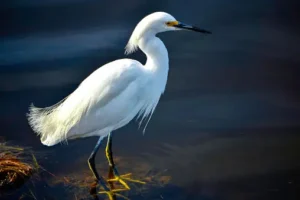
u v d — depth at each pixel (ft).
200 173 34.73
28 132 39.52
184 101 42.29
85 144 38.83
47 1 54.34
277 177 34.12
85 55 47.14
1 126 39.78
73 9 53.47
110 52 47.32
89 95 33.58
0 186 34.09
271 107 41.37
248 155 36.45
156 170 35.19
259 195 32.48
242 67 45.68
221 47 48.03
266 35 49.14
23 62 46.68
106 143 38.88
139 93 33.91
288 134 38.45
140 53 47.39
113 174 35.22
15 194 33.45
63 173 35.50
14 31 50.39
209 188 33.27
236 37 49.03
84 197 33.14
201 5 53.36
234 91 43.21
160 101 42.32
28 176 35.04
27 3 54.08
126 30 49.85
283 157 36.06
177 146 37.63
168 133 39.04
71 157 37.27
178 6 53.21
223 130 39.17
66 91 43.29
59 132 34.63
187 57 47.01
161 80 34.73
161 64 34.32
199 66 45.96
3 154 36.70
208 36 49.29
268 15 51.75
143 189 33.45
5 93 43.06
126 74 33.22
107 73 33.47
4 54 47.65
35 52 47.85
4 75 45.16
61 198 33.12
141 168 35.47
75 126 34.06
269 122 39.83
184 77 44.83
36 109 36.70
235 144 37.65
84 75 45.03
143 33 33.81
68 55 47.32
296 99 42.11
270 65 45.83
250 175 34.37
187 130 39.27
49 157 37.11
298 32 49.29
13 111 41.27
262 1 53.83
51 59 47.01
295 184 33.37
